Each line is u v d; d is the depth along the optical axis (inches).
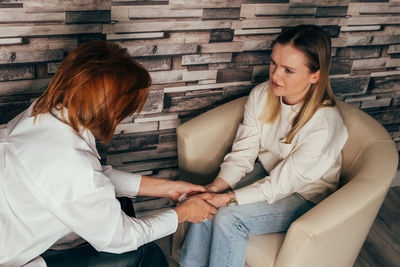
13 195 40.9
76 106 39.4
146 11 60.4
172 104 70.7
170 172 79.3
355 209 49.6
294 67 52.2
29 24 56.0
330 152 55.3
